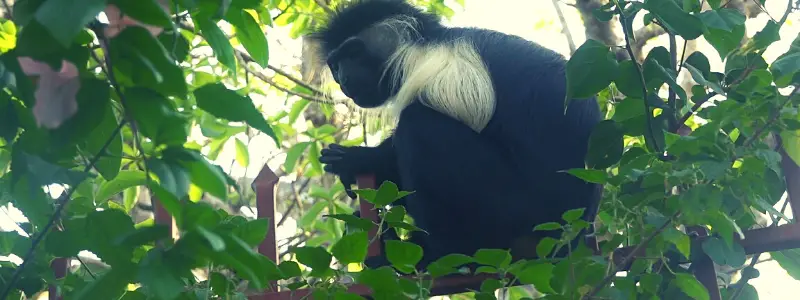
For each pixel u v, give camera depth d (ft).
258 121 5.63
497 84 13.05
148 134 5.44
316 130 16.85
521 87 12.75
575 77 8.79
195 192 9.45
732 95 9.60
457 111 12.65
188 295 6.83
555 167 12.01
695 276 10.03
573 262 8.66
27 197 6.35
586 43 8.84
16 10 4.84
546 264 8.34
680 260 10.16
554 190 11.93
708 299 9.15
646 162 9.30
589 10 16.88
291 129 17.85
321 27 17.02
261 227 6.88
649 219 9.53
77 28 4.30
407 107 12.89
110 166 6.52
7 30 8.25
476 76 12.97
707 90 10.30
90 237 6.44
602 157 9.76
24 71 5.19
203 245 5.65
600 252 10.23
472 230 11.99
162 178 5.39
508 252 8.08
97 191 10.26
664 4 8.72
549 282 8.41
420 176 12.14
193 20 5.94
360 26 15.60
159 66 5.15
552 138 12.17
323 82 17.40
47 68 5.18
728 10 8.89
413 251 7.96
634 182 9.68
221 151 17.13
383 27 15.26
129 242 5.82
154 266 5.55
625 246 10.21
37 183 5.68
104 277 5.97
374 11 15.60
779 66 9.21
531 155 12.25
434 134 12.32
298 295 9.23
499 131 12.65
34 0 4.77
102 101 5.22
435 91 12.84
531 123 12.41
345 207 15.49
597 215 11.68
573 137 12.05
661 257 9.22
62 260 9.62
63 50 5.04
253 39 6.55
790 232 9.52
